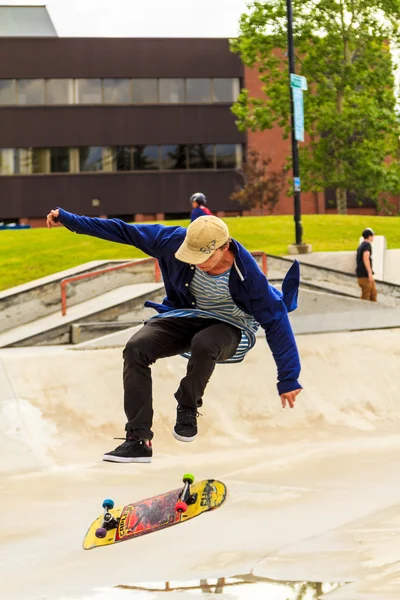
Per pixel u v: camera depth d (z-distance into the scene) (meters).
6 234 26.83
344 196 41.81
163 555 5.73
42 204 51.94
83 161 52.12
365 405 11.10
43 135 51.62
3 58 50.81
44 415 10.12
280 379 4.72
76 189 52.16
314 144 41.44
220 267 4.59
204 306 4.71
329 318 14.62
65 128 51.72
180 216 53.47
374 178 40.00
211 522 6.61
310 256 23.73
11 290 18.44
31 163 51.75
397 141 41.69
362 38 38.34
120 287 19.47
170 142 52.59
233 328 4.75
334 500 7.24
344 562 5.12
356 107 40.97
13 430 9.69
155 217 52.97
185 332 4.76
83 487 8.16
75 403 10.39
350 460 8.86
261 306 4.66
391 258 24.89
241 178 53.19
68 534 6.62
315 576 4.89
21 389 10.54
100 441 9.87
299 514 6.79
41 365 11.02
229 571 5.18
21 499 7.75
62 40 51.31
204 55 52.34
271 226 29.28
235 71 52.56
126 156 52.44
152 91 52.25
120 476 8.55
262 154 52.50
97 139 52.03
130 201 52.59
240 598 4.63
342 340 12.32
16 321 18.02
